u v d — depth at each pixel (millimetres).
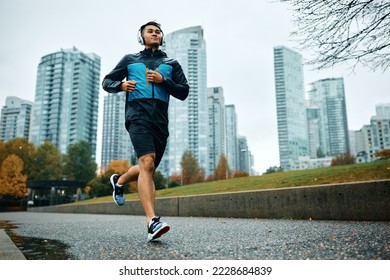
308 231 3076
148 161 2764
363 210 4273
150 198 2695
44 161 51688
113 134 150375
